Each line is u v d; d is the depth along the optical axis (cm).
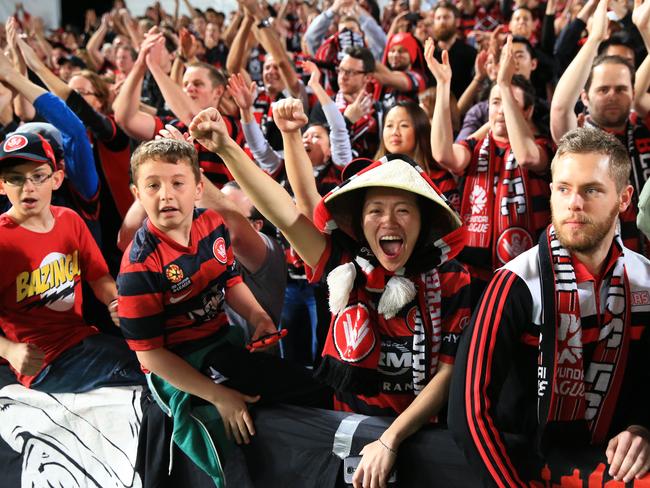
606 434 166
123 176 320
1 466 235
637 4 276
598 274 161
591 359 162
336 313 181
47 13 1200
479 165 283
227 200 233
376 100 443
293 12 937
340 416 193
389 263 176
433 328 179
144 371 210
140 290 194
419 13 658
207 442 200
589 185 153
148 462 211
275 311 251
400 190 173
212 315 208
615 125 270
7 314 228
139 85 336
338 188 175
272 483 197
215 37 777
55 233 231
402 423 177
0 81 291
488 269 279
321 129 338
